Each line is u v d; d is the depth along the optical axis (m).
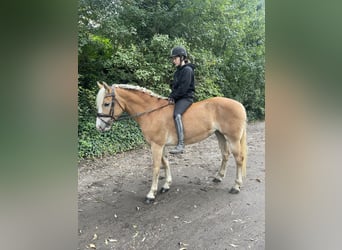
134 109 3.47
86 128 4.94
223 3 7.12
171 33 6.61
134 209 3.26
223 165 3.92
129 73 5.79
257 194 3.58
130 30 5.95
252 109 7.90
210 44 7.13
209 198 3.50
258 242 2.63
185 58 3.56
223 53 7.43
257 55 7.89
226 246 2.59
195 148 5.51
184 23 6.61
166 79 6.12
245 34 7.97
